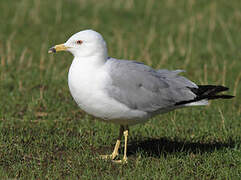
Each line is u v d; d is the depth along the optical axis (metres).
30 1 26.11
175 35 21.66
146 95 9.30
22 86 14.70
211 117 12.80
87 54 9.10
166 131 11.62
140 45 19.47
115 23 23.41
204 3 26.95
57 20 23.16
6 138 10.60
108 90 8.98
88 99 9.07
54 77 15.45
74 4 26.27
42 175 8.91
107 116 9.32
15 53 17.95
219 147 10.68
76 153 10.13
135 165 9.56
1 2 25.72
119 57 17.50
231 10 25.67
